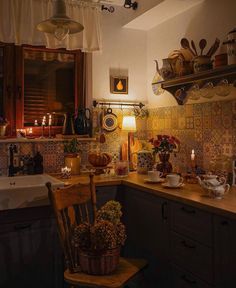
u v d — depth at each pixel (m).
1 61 3.03
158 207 2.38
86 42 3.20
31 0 2.94
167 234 2.29
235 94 2.49
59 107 3.28
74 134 3.22
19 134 3.03
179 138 3.12
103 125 3.36
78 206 2.26
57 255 2.52
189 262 2.08
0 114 3.04
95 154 3.09
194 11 2.92
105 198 2.76
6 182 2.84
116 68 3.45
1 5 2.86
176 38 3.15
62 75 3.29
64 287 2.54
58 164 3.20
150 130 3.55
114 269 1.85
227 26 2.58
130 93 3.51
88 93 3.33
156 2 2.92
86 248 1.81
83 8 3.17
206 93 2.76
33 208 2.45
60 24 2.30
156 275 2.44
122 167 2.95
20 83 3.08
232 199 2.03
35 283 2.46
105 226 1.79
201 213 1.97
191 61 2.67
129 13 3.33
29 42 2.95
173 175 2.46
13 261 2.39
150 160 3.13
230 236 1.76
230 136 2.55
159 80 3.19
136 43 3.54
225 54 2.34
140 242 2.62
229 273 1.77
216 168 2.68
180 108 3.10
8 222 2.38
